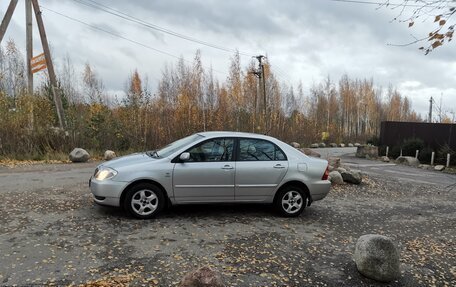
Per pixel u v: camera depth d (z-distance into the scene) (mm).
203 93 24578
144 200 6465
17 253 4738
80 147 16312
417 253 5828
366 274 4707
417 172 19078
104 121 17641
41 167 12492
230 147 6977
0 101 14547
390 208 8820
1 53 19734
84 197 7785
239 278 4473
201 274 3871
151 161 6602
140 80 27609
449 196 11219
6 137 14234
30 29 17125
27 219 6117
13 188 8477
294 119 39719
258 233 6137
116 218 6410
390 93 72750
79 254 4824
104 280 4152
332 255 5426
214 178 6719
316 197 7340
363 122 66188
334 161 12898
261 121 28172
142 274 4371
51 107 17844
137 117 18750
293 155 7293
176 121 19781
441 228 7402
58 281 4070
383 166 21500
